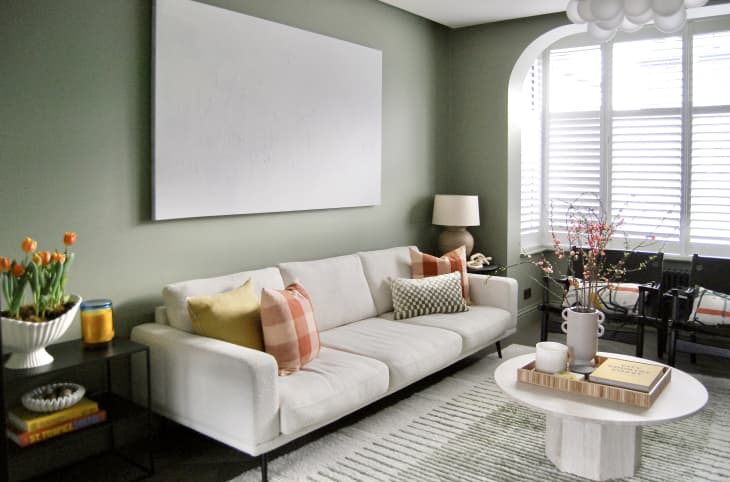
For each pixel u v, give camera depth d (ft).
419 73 15.94
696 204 16.30
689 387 8.80
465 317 12.91
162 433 10.33
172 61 9.94
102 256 9.39
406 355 10.54
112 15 9.28
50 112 8.64
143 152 9.84
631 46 16.96
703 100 16.07
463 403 11.53
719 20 15.69
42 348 7.88
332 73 12.99
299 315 9.80
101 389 9.62
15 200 8.35
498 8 14.61
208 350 8.55
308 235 12.99
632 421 7.64
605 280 10.27
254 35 11.21
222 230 11.16
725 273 13.70
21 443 7.64
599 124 17.57
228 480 8.66
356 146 13.78
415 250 14.16
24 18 8.28
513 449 9.59
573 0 9.88
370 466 9.02
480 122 16.63
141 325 9.82
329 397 8.84
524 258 17.54
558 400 8.33
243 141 11.18
